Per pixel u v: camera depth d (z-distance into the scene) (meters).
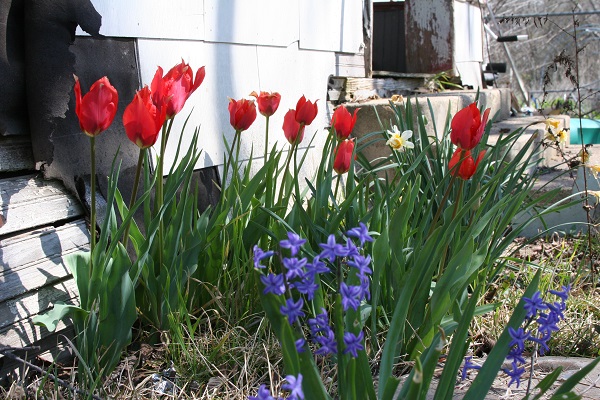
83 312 2.12
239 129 2.68
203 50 3.45
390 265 2.44
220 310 2.63
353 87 5.12
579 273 3.37
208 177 3.53
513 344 1.61
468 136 2.13
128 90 2.91
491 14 9.46
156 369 2.34
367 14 5.49
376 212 2.53
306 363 1.43
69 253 2.38
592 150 5.99
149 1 3.04
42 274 2.25
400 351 2.33
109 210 2.14
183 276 2.49
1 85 2.27
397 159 3.23
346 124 2.62
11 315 2.14
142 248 2.26
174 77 2.29
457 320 2.22
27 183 2.36
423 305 2.30
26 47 2.34
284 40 4.18
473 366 1.68
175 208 2.54
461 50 8.11
